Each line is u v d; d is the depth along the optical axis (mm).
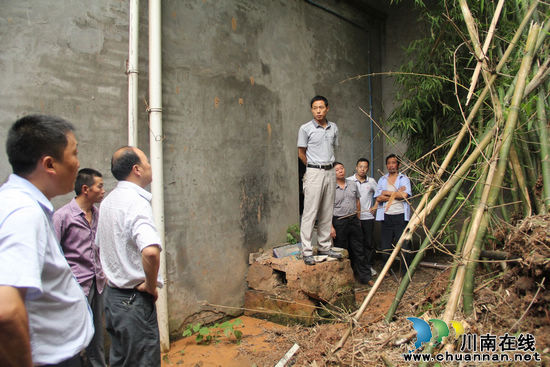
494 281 2373
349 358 2297
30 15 2598
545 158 2492
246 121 4137
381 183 5137
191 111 3574
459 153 4977
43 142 1211
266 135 4383
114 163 2047
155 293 1968
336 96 5613
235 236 3961
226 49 3934
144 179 2096
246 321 3791
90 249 2547
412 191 5441
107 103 2988
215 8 3832
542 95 2680
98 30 2943
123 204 1945
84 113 2854
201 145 3656
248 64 4184
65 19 2762
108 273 1997
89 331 1342
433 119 5316
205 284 3643
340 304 3766
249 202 4133
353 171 5938
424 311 2623
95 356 2568
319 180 3725
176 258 3404
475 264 2232
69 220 2486
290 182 4695
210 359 2979
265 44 4418
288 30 4766
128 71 3076
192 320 3512
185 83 3527
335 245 4812
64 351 1218
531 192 2723
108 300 1985
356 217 4867
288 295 3660
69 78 2779
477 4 4137
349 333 2430
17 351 972
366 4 6059
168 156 3375
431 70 5250
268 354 3004
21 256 1035
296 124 4828
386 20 6605
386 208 4680
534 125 2756
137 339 1925
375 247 5992
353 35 6004
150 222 1915
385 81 6605
